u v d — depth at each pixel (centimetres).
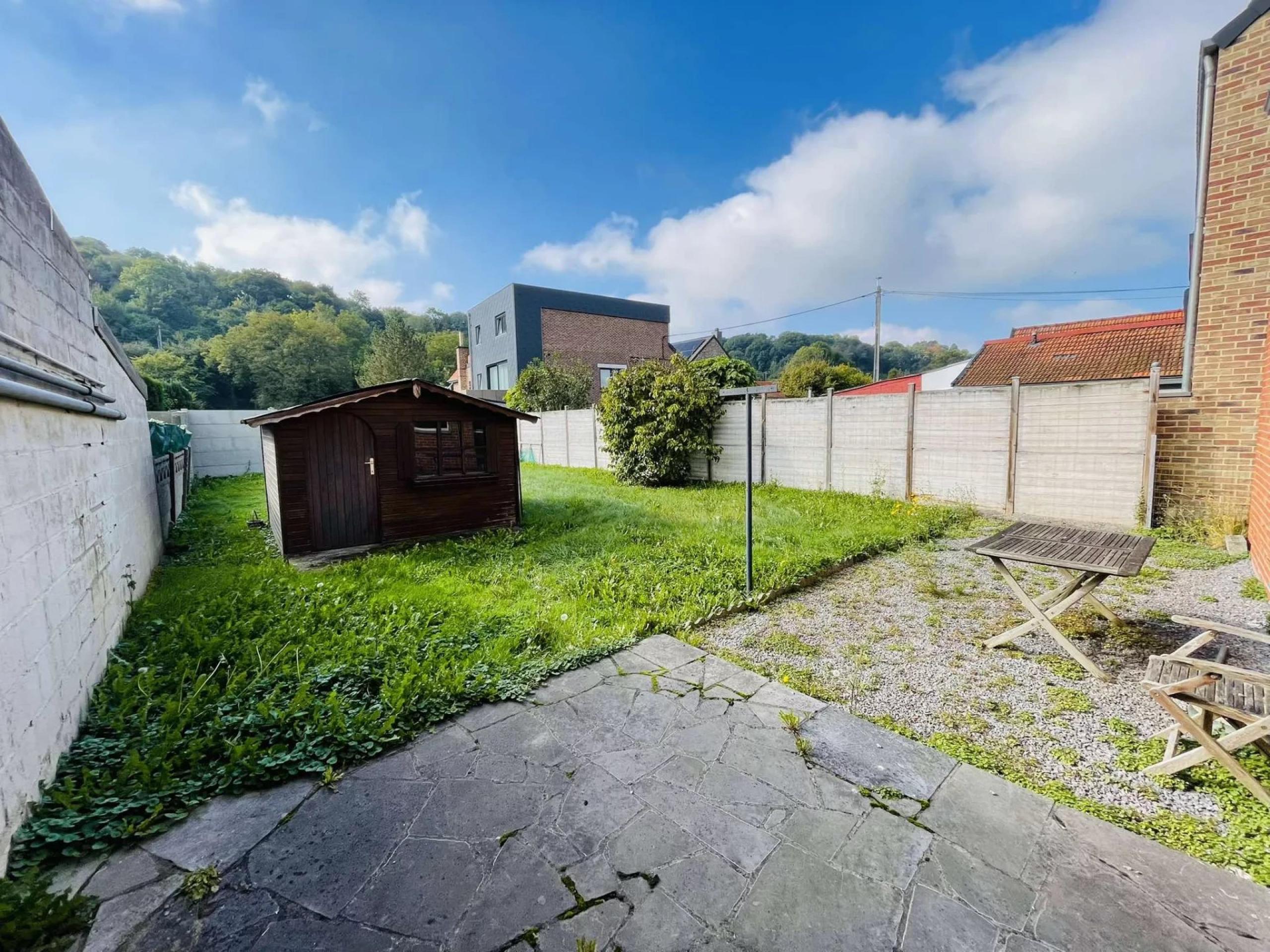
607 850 174
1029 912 149
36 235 241
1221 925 143
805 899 154
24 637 186
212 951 140
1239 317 528
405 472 637
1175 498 575
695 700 271
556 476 1272
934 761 219
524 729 246
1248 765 210
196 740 220
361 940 143
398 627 360
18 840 167
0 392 168
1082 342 1406
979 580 464
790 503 814
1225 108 518
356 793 203
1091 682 285
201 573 496
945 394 760
